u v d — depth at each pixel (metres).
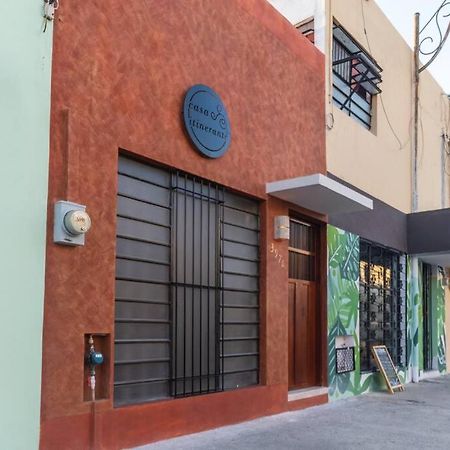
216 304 7.16
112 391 5.52
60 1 5.30
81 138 5.40
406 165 13.78
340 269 10.23
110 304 5.55
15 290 4.70
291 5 10.76
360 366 10.99
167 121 6.46
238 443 6.23
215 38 7.34
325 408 8.91
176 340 6.50
